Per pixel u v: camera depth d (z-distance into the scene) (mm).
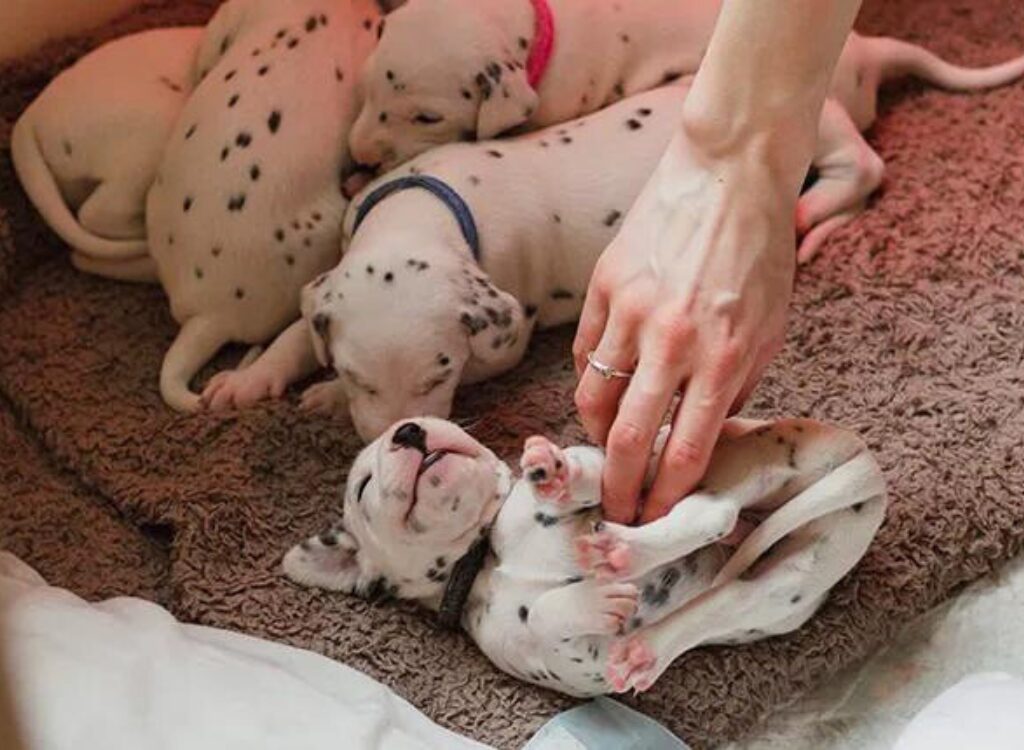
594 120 1210
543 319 1207
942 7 1417
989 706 956
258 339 1221
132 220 1247
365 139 1197
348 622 1074
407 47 1179
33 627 984
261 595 1088
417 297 1108
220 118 1191
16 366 1213
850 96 1271
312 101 1200
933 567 1080
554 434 1161
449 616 1059
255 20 1238
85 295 1260
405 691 1054
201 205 1187
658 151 1197
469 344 1121
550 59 1218
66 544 1131
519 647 1024
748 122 939
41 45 1345
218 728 960
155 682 977
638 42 1246
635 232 967
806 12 920
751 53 930
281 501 1137
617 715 1032
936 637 1085
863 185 1244
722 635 1020
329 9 1234
